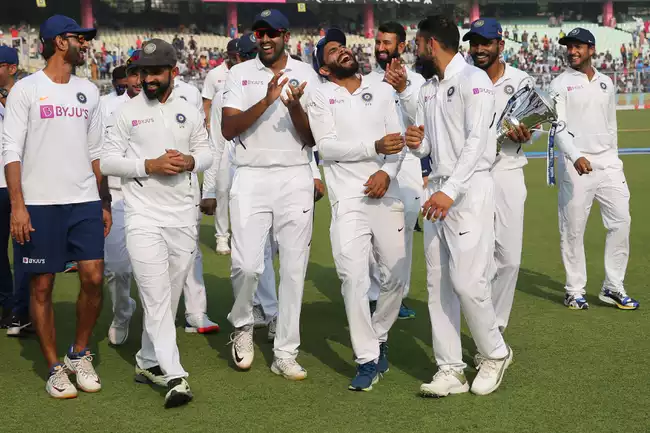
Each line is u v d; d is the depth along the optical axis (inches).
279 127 191.2
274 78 182.4
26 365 205.5
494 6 1913.1
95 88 192.7
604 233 362.0
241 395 180.1
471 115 168.4
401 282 189.6
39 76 184.2
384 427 159.6
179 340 225.5
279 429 159.9
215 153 254.2
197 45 1620.3
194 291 230.8
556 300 257.0
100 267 187.0
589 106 246.2
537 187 512.1
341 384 186.1
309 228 192.7
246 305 194.2
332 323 239.0
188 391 174.1
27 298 229.8
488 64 207.8
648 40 1836.9
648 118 1065.5
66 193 184.2
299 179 192.1
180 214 185.5
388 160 185.5
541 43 1781.5
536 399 172.6
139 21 1676.9
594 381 182.5
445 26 172.7
